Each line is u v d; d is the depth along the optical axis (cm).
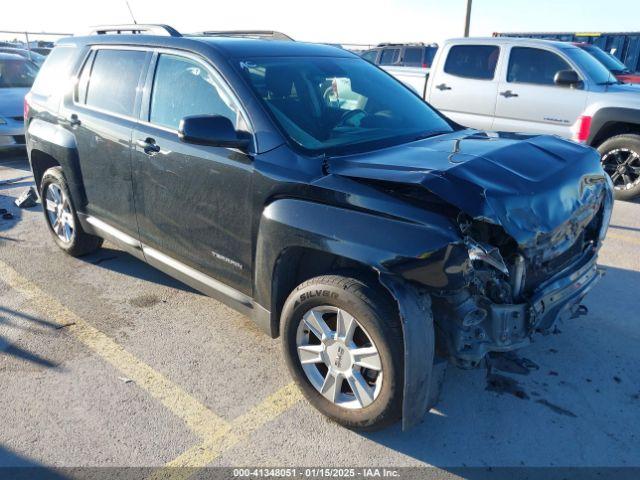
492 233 258
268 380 336
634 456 275
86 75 451
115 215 425
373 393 277
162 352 363
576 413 305
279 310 316
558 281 285
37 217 639
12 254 526
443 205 250
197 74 352
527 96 775
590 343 371
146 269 491
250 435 290
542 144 327
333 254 282
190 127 290
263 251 301
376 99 382
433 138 346
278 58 362
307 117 329
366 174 267
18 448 278
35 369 343
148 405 312
